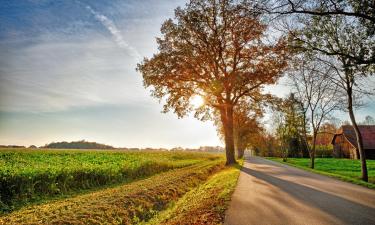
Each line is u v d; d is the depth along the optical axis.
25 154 40.34
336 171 34.88
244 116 65.88
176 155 64.38
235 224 8.85
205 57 33.53
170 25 33.69
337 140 81.75
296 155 88.69
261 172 27.11
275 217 9.64
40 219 11.24
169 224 10.67
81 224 10.82
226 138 37.12
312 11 12.11
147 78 33.91
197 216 10.40
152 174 31.45
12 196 16.25
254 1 12.24
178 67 32.97
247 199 12.82
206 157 74.06
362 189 16.12
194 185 23.67
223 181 20.06
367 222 9.05
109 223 11.80
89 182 22.03
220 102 36.03
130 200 15.00
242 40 32.19
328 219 9.38
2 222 10.82
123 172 26.66
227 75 34.38
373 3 11.74
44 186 18.09
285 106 36.47
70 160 32.56
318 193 14.57
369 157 70.44
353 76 14.91
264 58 33.03
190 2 32.50
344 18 14.50
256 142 101.12
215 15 32.09
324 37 14.42
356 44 14.65
